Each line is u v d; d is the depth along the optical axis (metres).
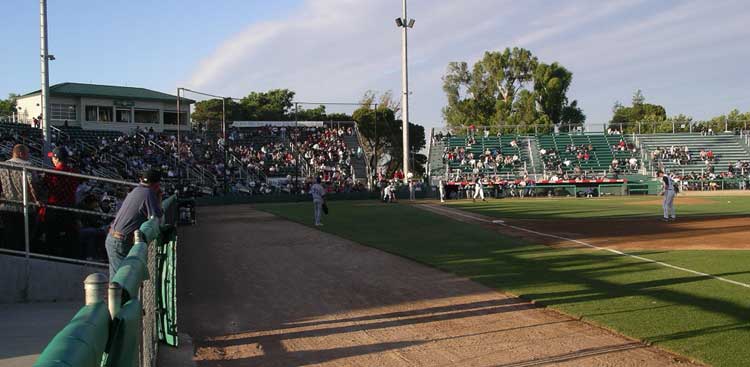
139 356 3.63
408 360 6.37
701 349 6.41
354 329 7.62
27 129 34.06
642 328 7.27
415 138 78.75
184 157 39.69
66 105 46.34
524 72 76.25
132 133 42.59
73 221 10.07
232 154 44.06
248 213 27.86
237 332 7.54
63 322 7.96
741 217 22.66
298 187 41.09
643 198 39.47
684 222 21.00
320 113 77.56
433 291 9.76
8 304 9.19
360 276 11.15
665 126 58.97
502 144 52.22
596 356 6.36
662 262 12.23
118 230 6.78
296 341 7.13
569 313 8.12
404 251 14.05
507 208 29.23
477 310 8.49
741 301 8.63
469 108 76.44
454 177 46.16
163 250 6.69
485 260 12.72
